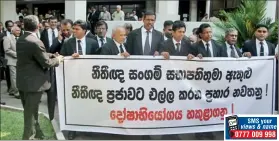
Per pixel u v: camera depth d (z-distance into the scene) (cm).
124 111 590
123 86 588
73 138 613
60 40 816
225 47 642
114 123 593
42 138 614
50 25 948
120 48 622
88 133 646
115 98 589
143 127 593
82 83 591
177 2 2138
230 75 614
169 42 622
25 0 2853
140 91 589
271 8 1706
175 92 595
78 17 1730
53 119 706
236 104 623
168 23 738
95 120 595
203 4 2677
